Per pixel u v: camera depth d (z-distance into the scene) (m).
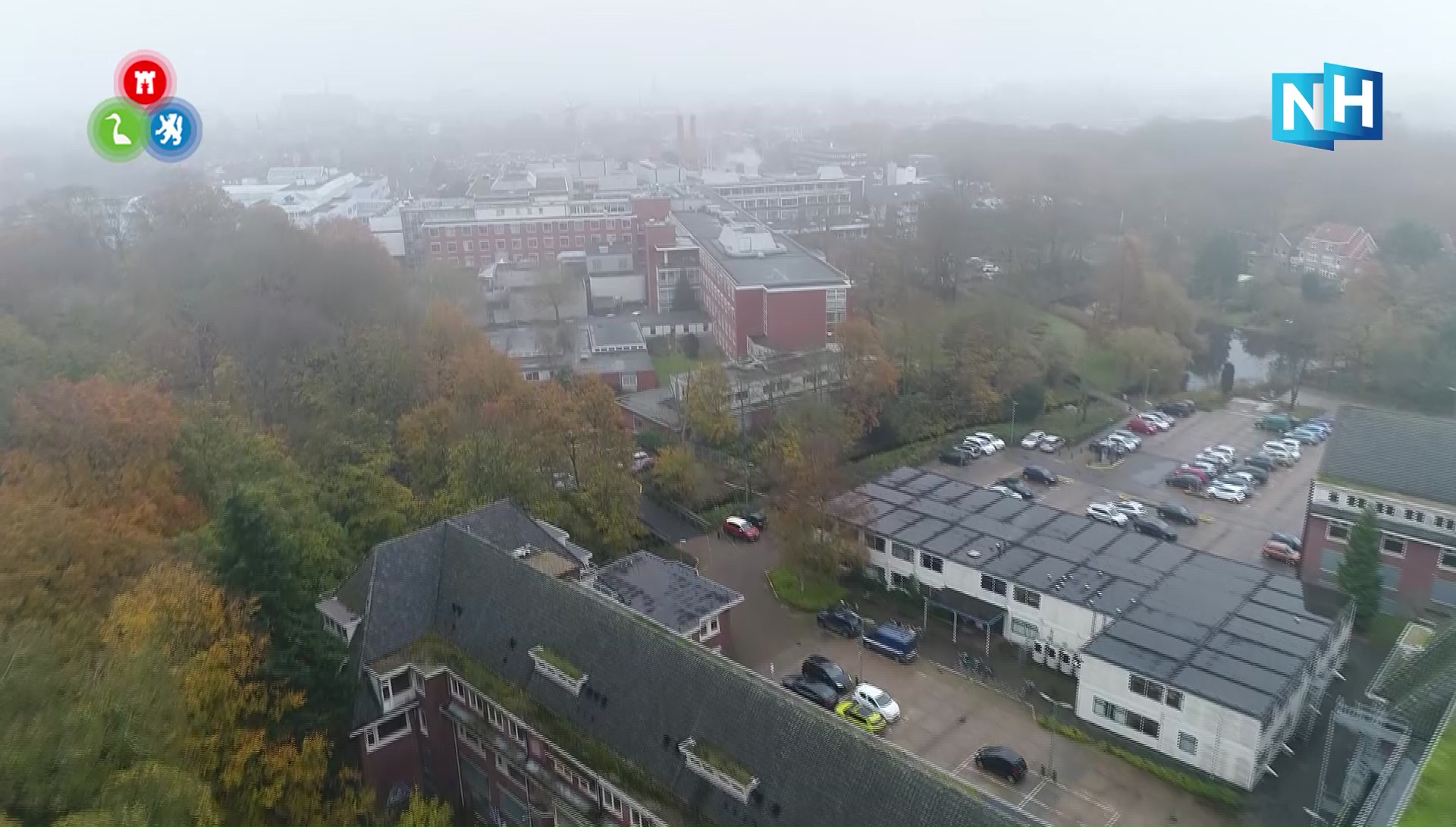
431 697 51.16
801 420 94.75
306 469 73.88
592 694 45.06
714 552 80.12
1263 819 48.78
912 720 57.41
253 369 91.12
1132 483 93.88
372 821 46.53
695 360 136.88
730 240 149.62
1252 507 87.38
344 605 53.78
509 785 49.84
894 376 105.19
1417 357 115.44
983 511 75.50
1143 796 50.84
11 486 56.88
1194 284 161.62
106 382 71.88
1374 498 67.50
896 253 160.50
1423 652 47.94
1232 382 121.12
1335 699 57.66
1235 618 58.47
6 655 38.88
